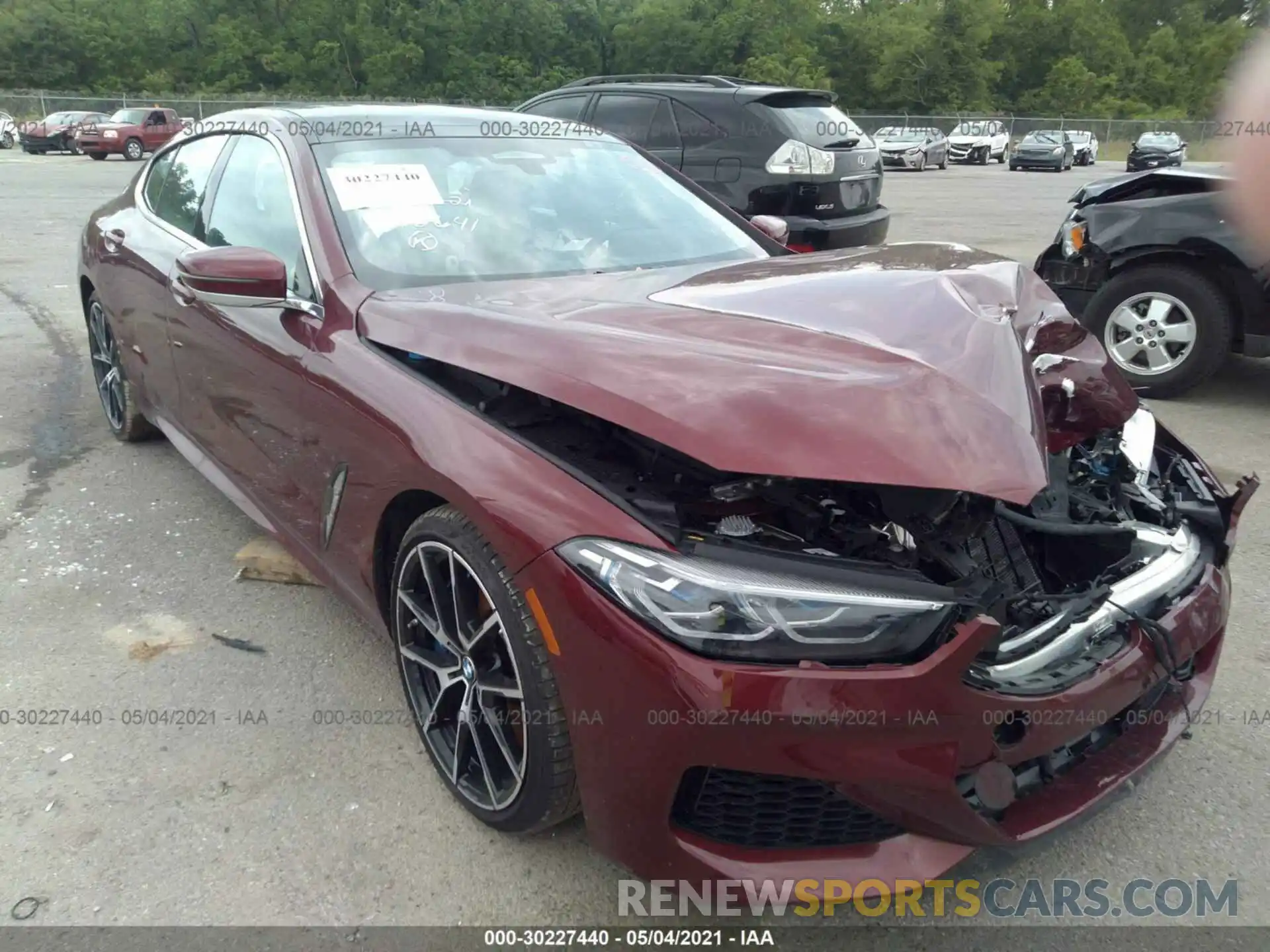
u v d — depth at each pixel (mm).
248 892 2217
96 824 2410
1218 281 5633
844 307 2336
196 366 3488
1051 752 1959
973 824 1863
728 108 7605
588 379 2057
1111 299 5949
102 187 18406
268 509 3213
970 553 2100
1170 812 2490
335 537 2719
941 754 1781
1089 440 2568
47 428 5172
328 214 2938
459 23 58500
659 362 2078
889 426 1869
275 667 3084
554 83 59375
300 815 2453
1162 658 2100
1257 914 2186
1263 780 2594
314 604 3465
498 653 2184
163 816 2439
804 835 1894
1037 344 2387
